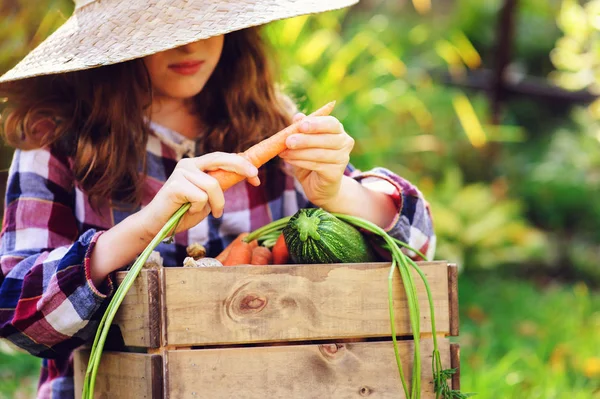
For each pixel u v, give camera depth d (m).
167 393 1.56
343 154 1.82
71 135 2.17
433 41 7.33
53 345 1.83
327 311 1.69
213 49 2.13
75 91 2.20
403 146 5.58
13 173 2.13
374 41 4.97
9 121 2.17
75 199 2.15
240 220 2.28
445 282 1.80
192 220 1.76
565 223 7.23
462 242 5.94
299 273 1.67
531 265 6.68
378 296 1.73
